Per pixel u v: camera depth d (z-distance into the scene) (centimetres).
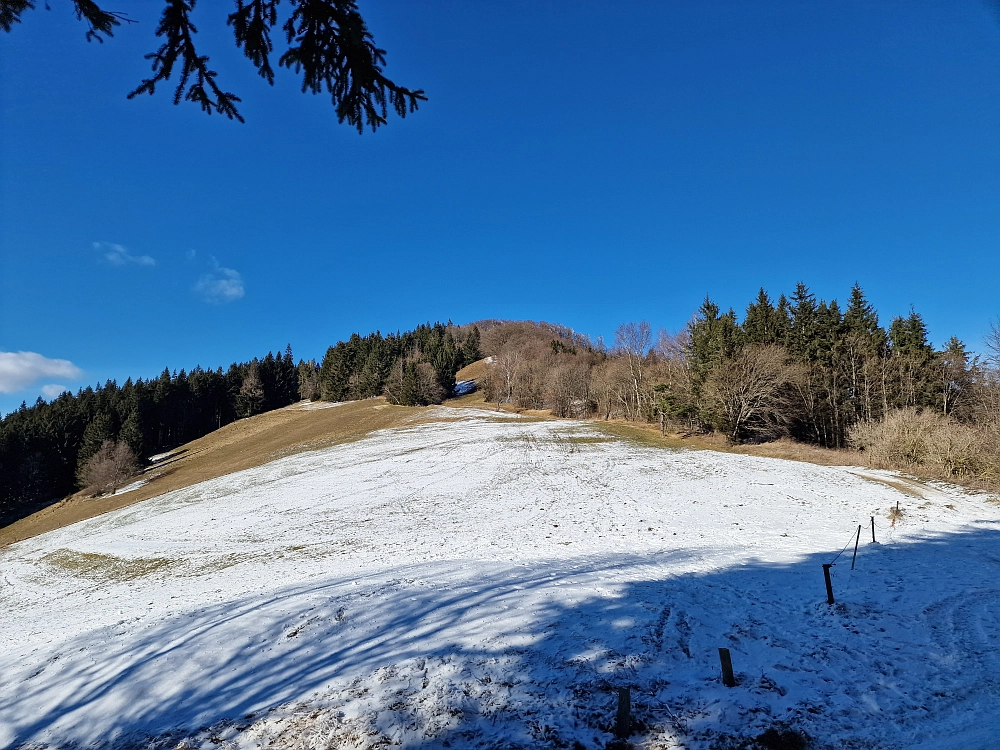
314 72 486
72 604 1784
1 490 6253
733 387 4284
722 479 2873
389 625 954
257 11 434
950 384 4503
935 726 626
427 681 738
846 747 590
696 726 626
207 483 4103
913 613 1017
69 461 7012
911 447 3039
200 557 2130
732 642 880
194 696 772
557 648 827
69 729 736
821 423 4700
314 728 649
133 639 1035
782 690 715
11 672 977
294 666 827
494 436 4644
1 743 727
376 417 6781
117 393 9150
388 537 2106
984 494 2419
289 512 2786
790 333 5369
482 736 614
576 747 590
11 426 6838
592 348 10781
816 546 1680
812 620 995
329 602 1085
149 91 458
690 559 1519
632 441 4362
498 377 8706
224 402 10900
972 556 1467
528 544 1841
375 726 642
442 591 1140
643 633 892
